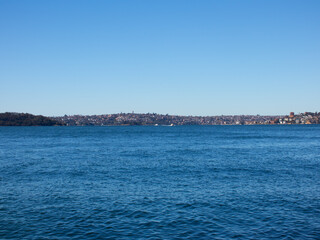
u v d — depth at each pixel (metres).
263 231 16.05
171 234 15.75
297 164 39.66
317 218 17.91
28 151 59.34
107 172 33.69
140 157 48.22
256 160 43.97
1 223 17.34
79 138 111.06
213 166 38.00
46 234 15.83
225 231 16.08
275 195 23.08
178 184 27.14
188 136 125.31
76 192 24.33
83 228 16.59
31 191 24.77
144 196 22.97
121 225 17.02
